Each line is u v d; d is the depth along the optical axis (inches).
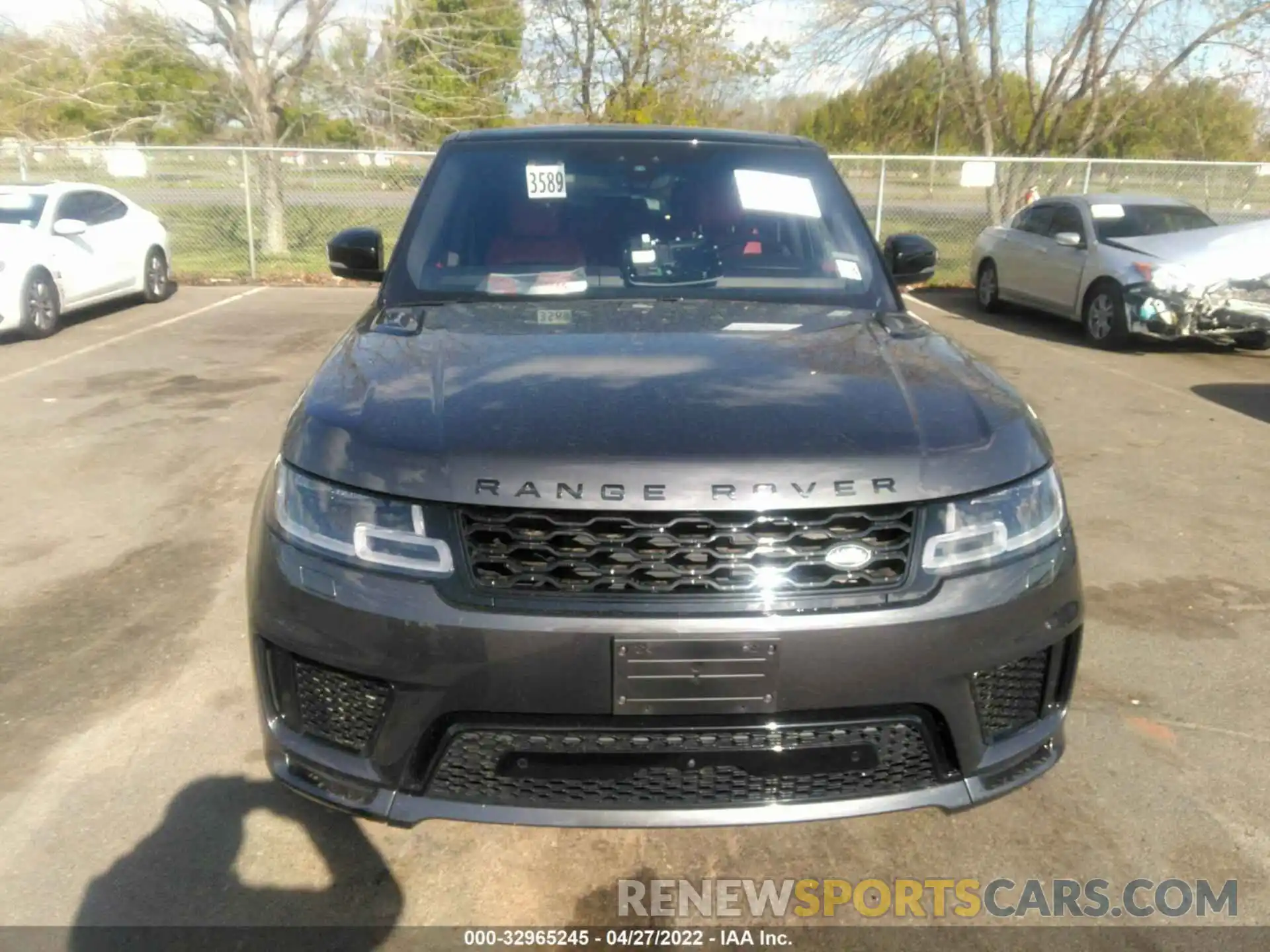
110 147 609.3
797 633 82.8
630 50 804.6
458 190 143.5
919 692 86.3
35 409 283.1
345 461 88.9
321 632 87.4
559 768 86.1
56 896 99.0
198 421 271.6
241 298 521.7
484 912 98.4
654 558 83.5
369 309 131.1
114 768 119.6
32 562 179.6
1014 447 93.4
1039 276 447.5
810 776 87.8
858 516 85.0
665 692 83.2
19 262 380.5
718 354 105.0
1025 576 90.4
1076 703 136.3
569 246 137.0
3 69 751.1
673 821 87.0
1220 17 719.1
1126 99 752.3
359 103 724.7
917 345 112.4
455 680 83.9
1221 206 631.2
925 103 803.4
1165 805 115.0
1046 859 106.5
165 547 186.5
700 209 141.7
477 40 765.3
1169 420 288.5
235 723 128.9
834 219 143.9
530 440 86.0
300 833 108.6
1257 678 143.7
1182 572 181.3
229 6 673.6
